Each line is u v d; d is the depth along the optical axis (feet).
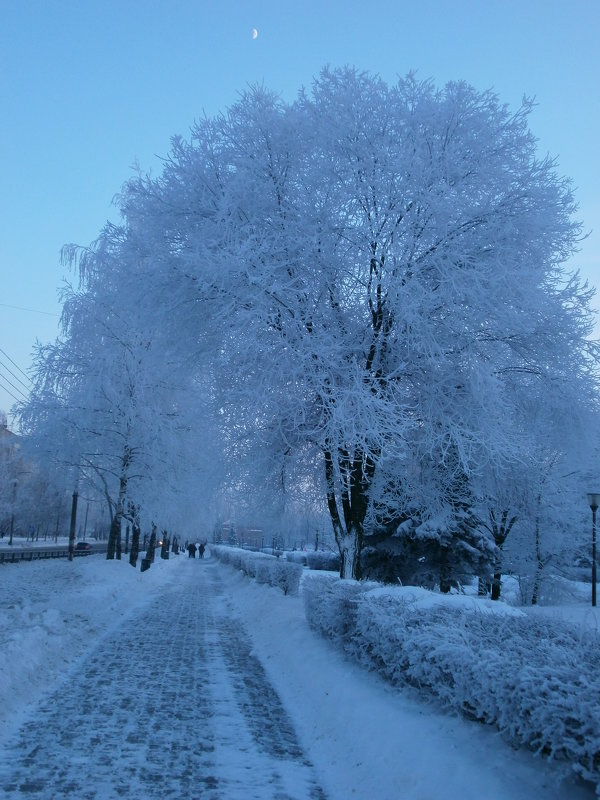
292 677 28.96
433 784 14.08
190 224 41.29
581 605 68.13
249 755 18.45
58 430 79.15
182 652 35.99
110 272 48.01
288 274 39.91
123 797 14.92
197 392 47.67
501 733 15.31
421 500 50.06
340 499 45.65
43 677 27.14
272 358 36.22
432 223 37.52
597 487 68.44
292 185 40.55
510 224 37.22
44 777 16.01
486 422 35.81
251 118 41.75
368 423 33.40
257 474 42.98
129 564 91.81
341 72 42.32
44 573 77.25
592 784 12.21
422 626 20.38
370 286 38.32
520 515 62.28
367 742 18.17
